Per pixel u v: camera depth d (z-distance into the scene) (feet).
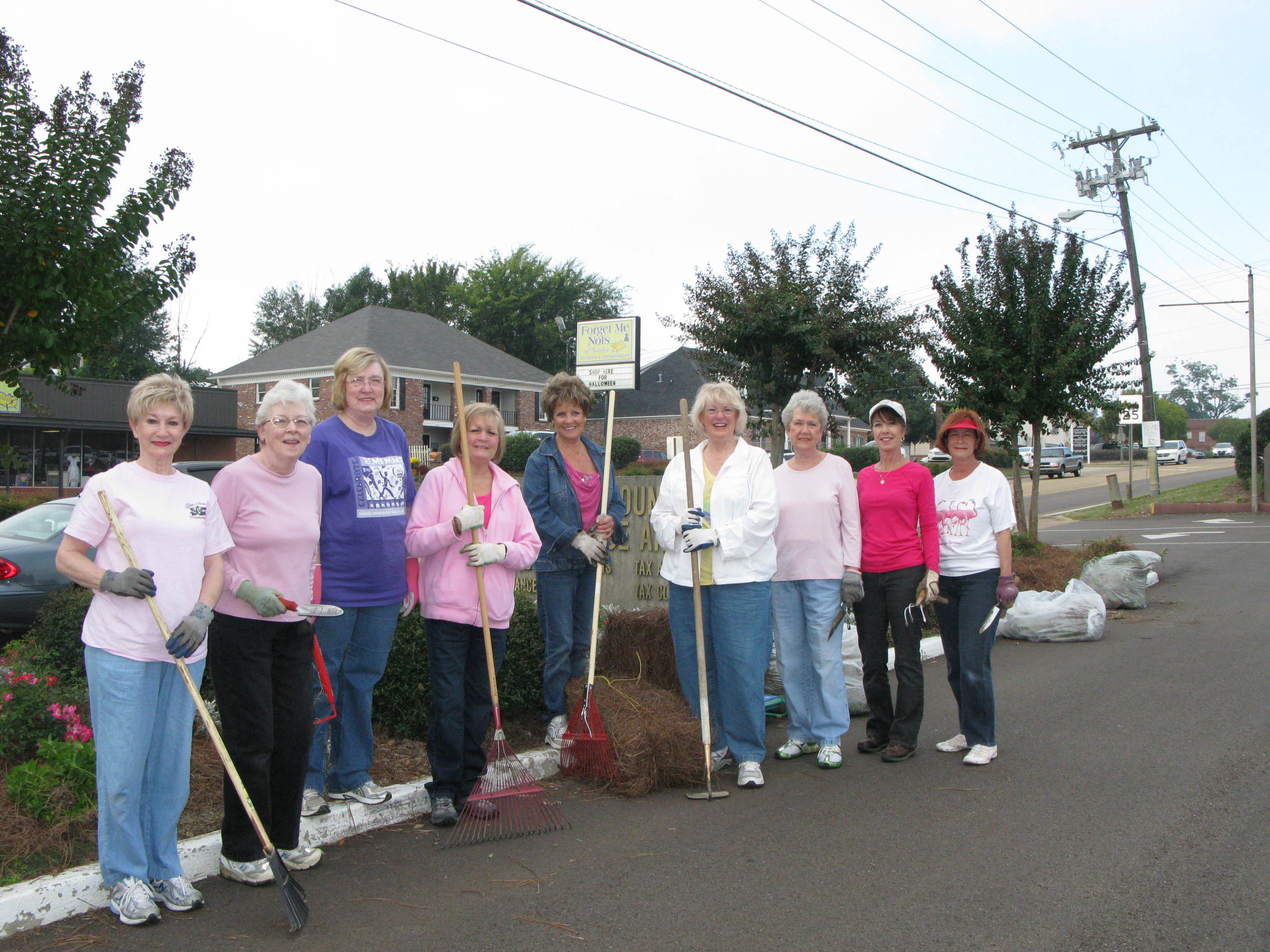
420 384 126.93
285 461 12.21
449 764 14.21
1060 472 141.69
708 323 40.60
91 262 19.47
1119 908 10.98
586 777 16.48
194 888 11.75
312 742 12.93
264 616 11.47
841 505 17.39
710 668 17.16
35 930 10.64
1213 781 15.49
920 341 40.70
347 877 12.27
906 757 17.42
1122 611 34.04
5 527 27.07
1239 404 435.12
